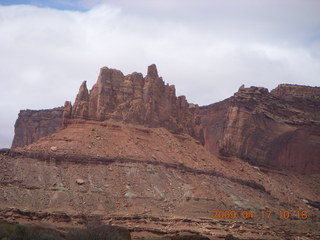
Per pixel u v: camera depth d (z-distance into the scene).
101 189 168.88
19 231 108.19
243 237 169.00
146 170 180.88
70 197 162.62
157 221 161.50
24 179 163.12
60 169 170.75
